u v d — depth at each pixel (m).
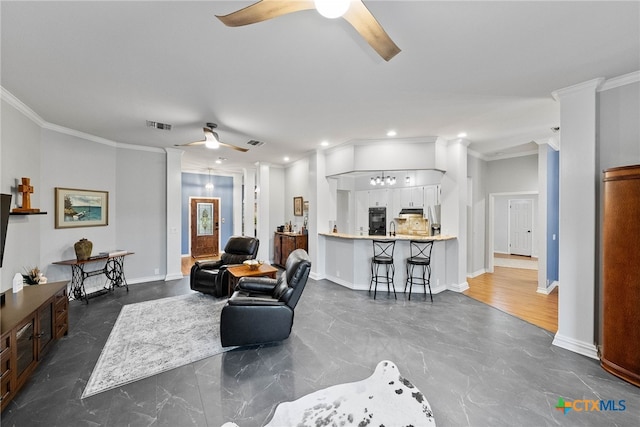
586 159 2.56
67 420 1.77
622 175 2.22
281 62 2.21
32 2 1.53
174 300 4.13
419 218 5.84
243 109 3.21
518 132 4.20
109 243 4.67
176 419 1.79
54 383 2.14
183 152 5.62
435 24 1.75
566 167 2.68
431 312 3.70
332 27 1.79
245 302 2.71
